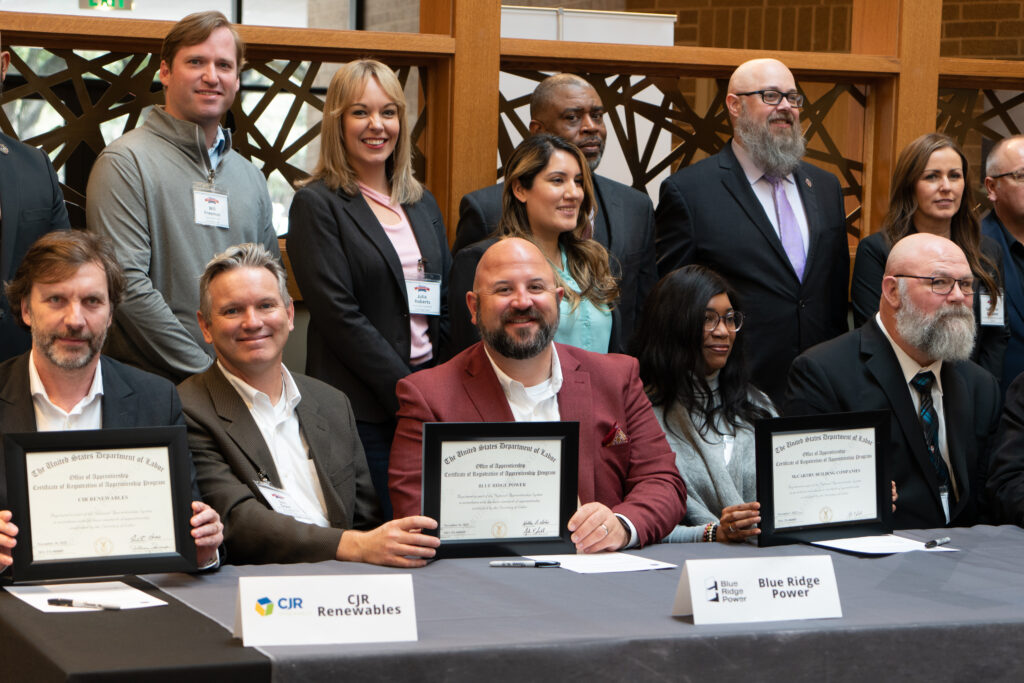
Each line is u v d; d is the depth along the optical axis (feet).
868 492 8.16
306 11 25.90
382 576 5.68
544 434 7.48
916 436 9.83
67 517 6.49
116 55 12.82
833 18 20.58
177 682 5.06
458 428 7.32
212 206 10.90
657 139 14.97
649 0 21.44
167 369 10.53
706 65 14.71
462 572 7.04
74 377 7.83
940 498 9.81
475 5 13.66
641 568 7.28
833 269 13.10
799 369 10.24
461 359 8.82
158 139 10.81
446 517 7.33
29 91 12.48
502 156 14.38
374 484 10.89
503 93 14.32
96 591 6.43
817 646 5.91
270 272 8.87
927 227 12.92
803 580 6.19
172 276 10.71
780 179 13.07
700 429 10.22
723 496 10.02
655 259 12.46
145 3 17.70
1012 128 16.46
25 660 5.46
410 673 5.34
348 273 10.96
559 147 10.89
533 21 14.46
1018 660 6.21
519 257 8.50
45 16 12.19
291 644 5.45
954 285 9.78
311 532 7.84
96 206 10.61
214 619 5.89
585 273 11.00
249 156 13.56
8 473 6.40
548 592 6.59
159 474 6.66
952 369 10.12
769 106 12.82
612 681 5.60
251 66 13.37
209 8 24.71
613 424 8.85
